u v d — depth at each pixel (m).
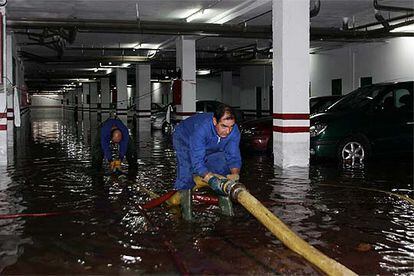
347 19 13.22
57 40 14.45
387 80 14.51
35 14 12.94
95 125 26.12
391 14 12.68
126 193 6.32
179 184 4.80
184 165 4.77
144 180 7.40
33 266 3.61
